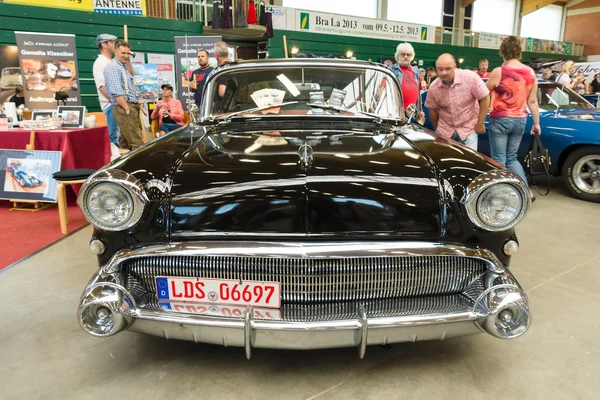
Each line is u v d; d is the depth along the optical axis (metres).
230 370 1.79
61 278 2.67
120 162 1.68
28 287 2.54
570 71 9.99
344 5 16.52
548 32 23.12
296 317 1.49
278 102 2.48
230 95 2.54
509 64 3.82
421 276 1.60
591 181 4.52
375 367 1.82
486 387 1.70
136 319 1.53
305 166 1.64
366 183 1.58
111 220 1.55
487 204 1.56
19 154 4.07
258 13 10.62
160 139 2.04
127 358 1.87
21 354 1.89
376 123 2.34
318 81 2.54
